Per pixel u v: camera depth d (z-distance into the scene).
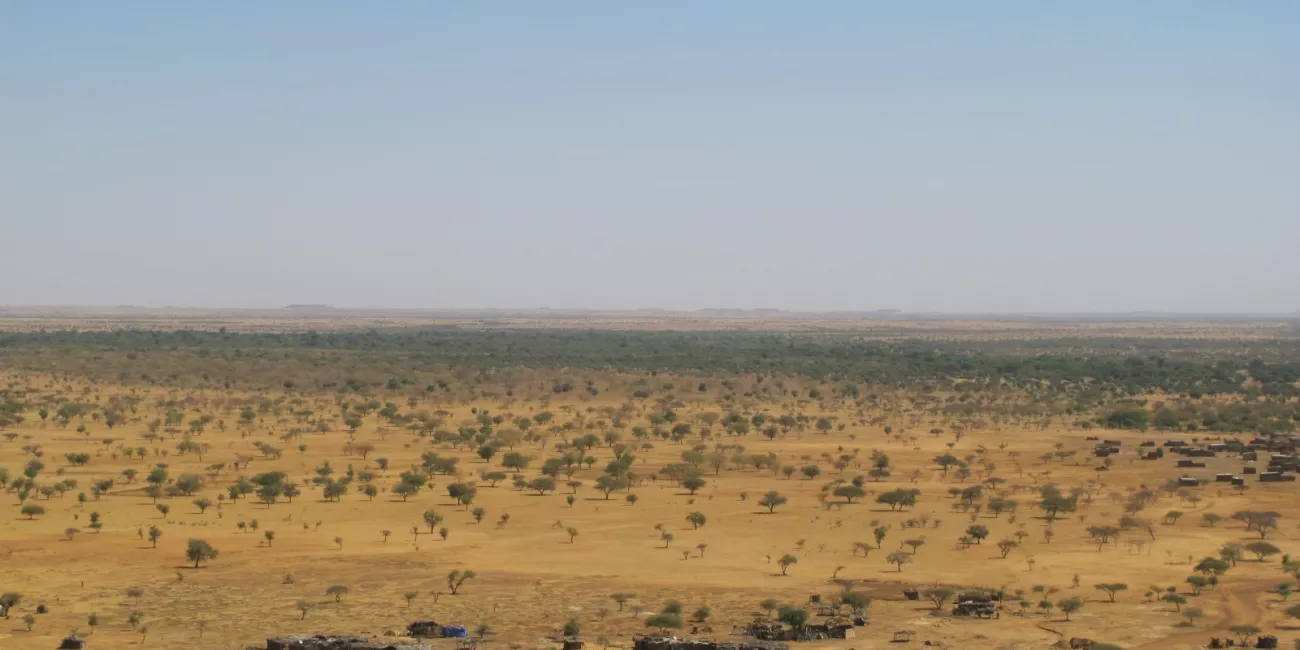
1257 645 92.25
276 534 136.38
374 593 110.56
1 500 152.25
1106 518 149.00
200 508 149.25
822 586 115.00
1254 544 127.56
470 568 121.69
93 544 128.12
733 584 115.62
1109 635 95.81
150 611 102.06
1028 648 91.50
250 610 102.94
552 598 109.19
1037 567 122.81
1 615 98.94
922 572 120.94
